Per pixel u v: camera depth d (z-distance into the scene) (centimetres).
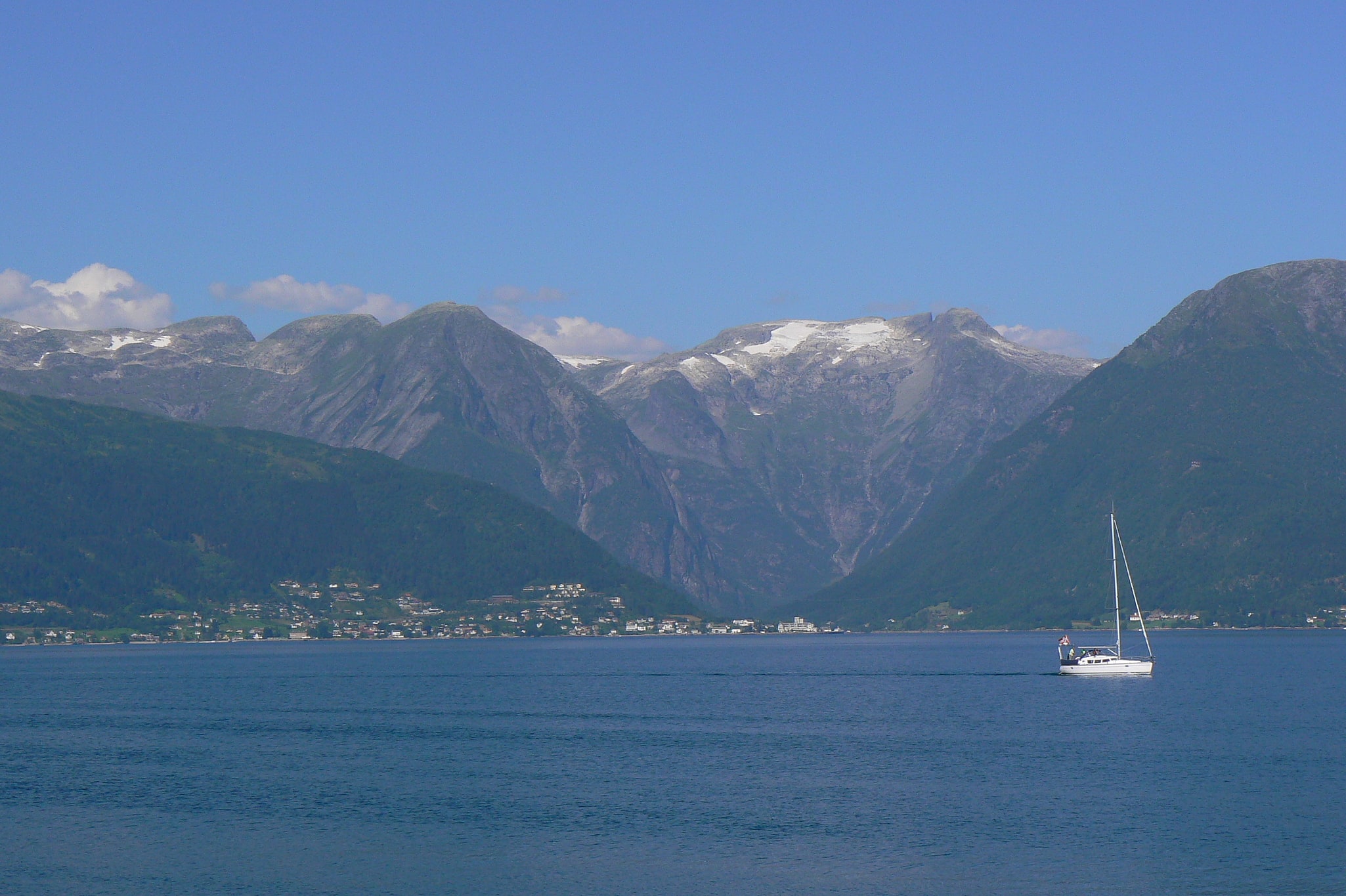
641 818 13262
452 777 15688
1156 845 11900
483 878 11138
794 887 10781
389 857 11825
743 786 14900
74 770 16488
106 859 11850
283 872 11394
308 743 18862
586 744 18475
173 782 15550
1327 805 13450
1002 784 14812
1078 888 10644
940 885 10756
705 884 10912
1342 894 10431
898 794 14275
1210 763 16075
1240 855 11519
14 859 11869
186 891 10906
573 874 11219
